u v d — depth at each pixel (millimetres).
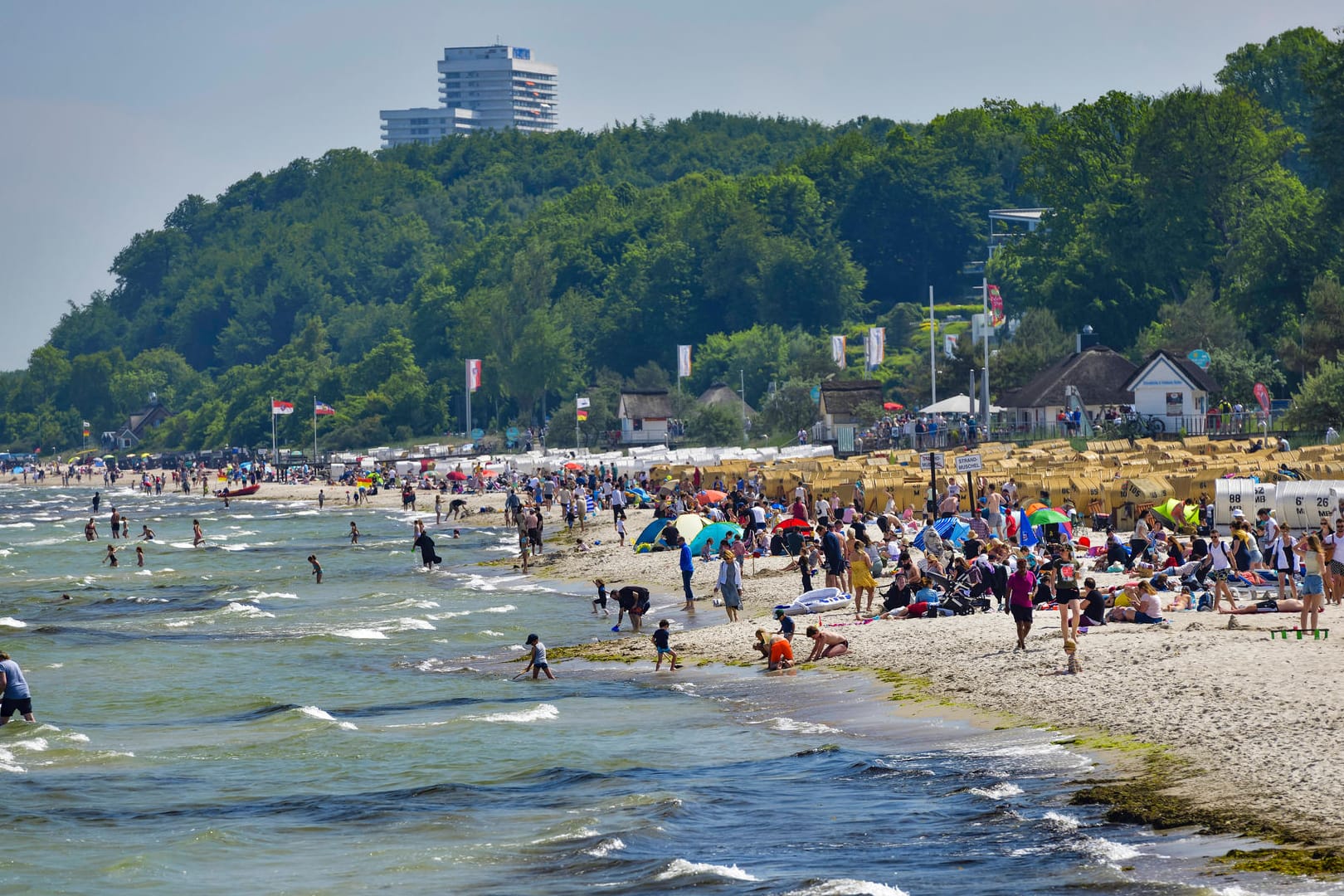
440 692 122375
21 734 106938
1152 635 107125
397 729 105625
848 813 74500
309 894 68750
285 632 165000
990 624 122500
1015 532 168000
